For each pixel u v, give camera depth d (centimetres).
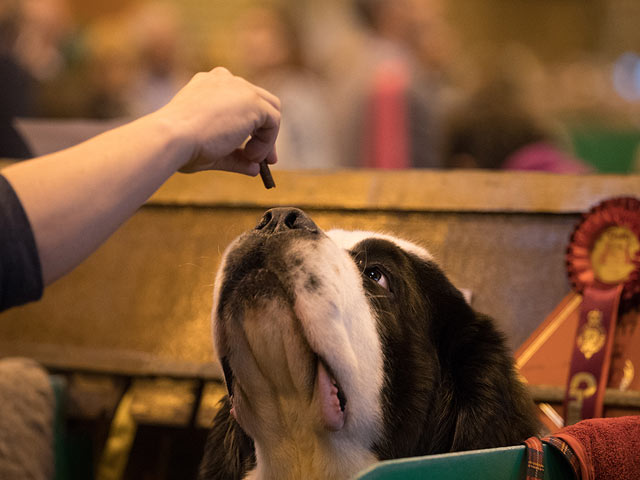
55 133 465
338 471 272
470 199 391
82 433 391
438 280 314
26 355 401
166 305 404
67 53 897
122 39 943
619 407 325
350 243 301
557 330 351
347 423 266
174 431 379
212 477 317
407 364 287
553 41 2086
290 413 264
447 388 297
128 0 1454
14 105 685
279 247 247
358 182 411
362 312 268
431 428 292
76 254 186
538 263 370
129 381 391
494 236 380
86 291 417
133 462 379
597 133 1043
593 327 339
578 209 374
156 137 201
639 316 338
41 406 362
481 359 293
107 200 188
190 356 385
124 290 413
